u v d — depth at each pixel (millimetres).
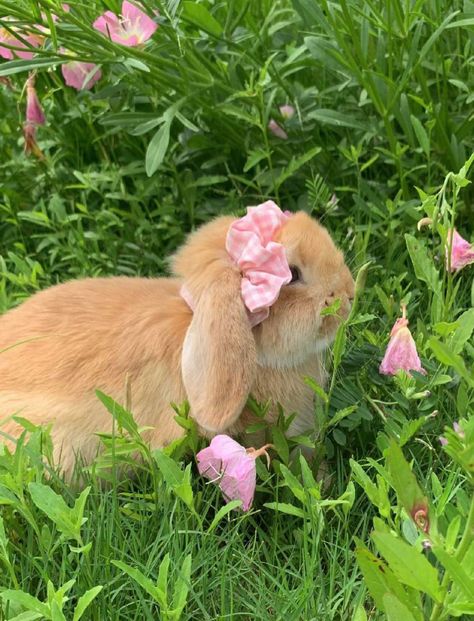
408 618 331
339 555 461
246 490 460
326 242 518
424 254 516
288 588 448
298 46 774
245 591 451
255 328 510
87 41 668
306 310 502
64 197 819
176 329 518
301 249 505
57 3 612
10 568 407
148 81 710
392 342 494
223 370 478
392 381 551
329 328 511
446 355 323
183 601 376
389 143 719
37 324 545
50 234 763
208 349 479
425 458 524
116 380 516
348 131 751
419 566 327
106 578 435
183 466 535
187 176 751
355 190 712
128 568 378
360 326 610
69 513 400
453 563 318
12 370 528
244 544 511
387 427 482
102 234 757
